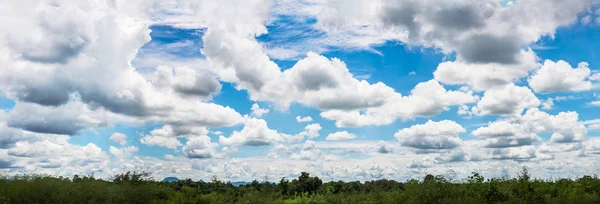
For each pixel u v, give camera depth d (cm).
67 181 1678
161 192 1975
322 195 2133
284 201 2098
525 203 1744
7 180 1592
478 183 1914
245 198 2128
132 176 1902
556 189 1870
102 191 1641
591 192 1908
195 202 2006
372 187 2362
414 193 1877
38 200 1478
